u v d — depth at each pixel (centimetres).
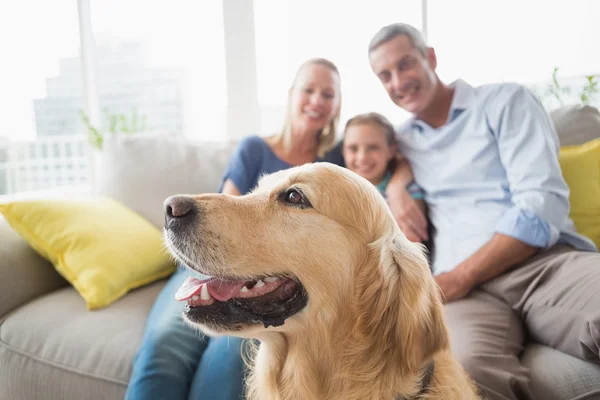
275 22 349
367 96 338
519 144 186
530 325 164
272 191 124
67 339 172
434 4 338
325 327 121
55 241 197
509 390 138
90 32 379
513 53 338
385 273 118
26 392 171
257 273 118
